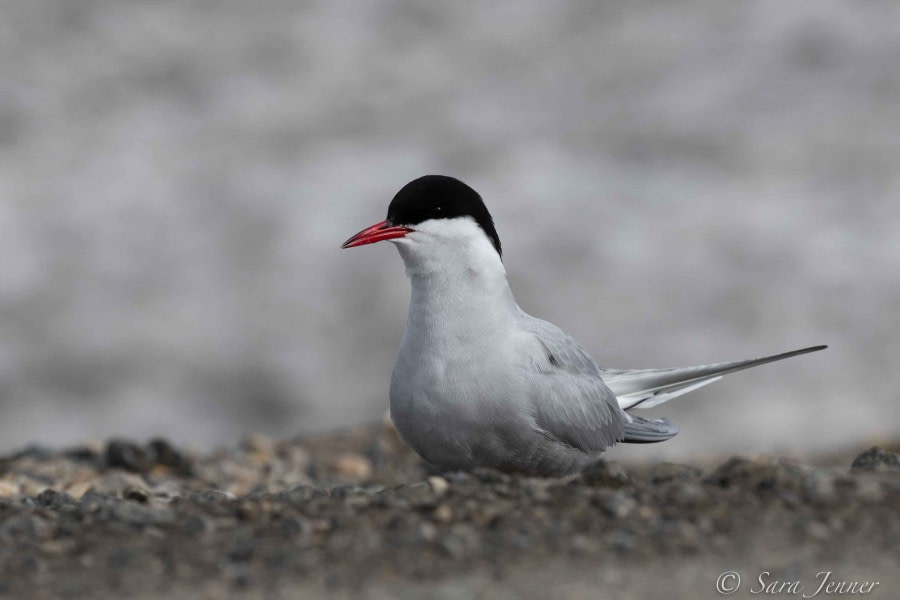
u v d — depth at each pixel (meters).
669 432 7.55
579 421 6.66
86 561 4.93
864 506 5.14
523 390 6.38
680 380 7.44
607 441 7.02
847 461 10.64
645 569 4.66
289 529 5.16
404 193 6.48
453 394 6.35
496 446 6.47
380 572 4.71
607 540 4.92
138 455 9.41
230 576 4.73
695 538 4.91
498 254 6.58
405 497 5.51
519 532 5.02
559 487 5.56
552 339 6.73
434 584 4.58
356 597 4.50
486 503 5.35
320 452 10.53
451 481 5.80
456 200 6.46
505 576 4.63
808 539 4.86
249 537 5.12
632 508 5.23
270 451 10.45
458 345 6.38
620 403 7.39
